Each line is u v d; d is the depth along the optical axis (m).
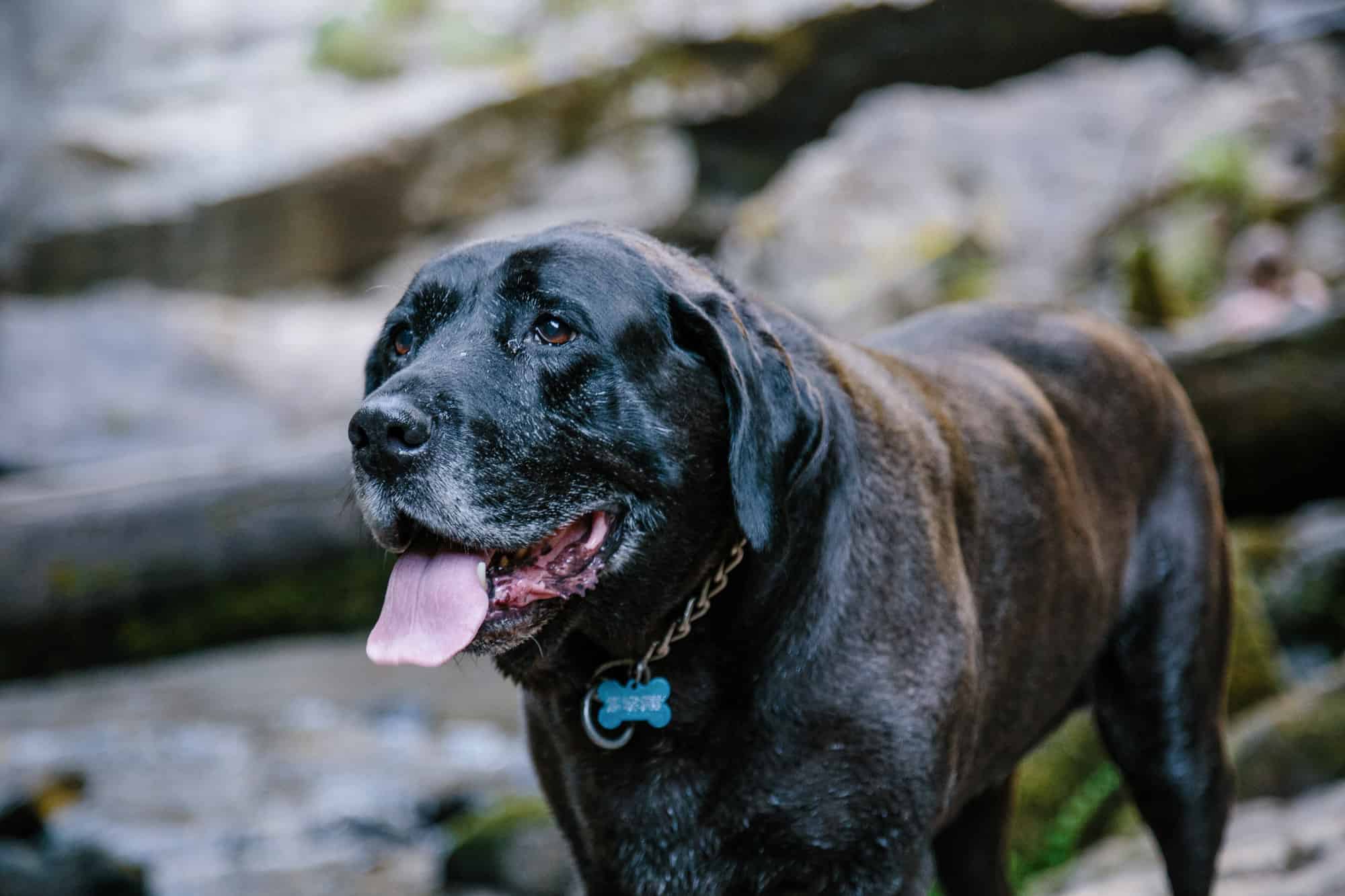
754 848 3.02
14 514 8.83
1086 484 3.72
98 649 9.02
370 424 2.74
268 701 9.81
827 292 14.99
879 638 3.02
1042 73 18.83
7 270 18.89
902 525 3.10
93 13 21.34
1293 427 8.59
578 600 2.95
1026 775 6.24
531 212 19.72
